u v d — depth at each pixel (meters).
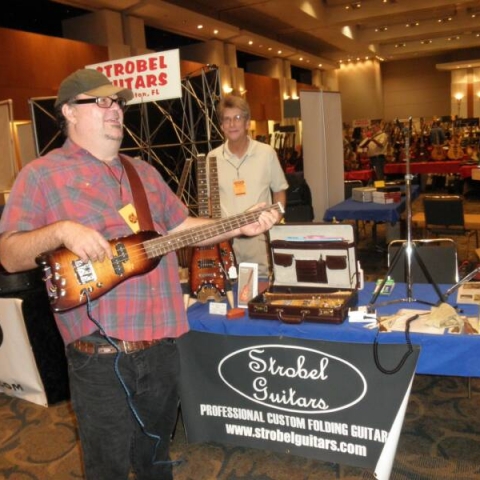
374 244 6.42
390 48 17.33
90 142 1.41
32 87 7.21
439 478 2.02
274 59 14.65
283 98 14.74
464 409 2.55
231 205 2.91
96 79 1.39
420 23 14.32
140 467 1.69
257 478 2.12
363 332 1.89
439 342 1.79
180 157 4.24
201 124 4.09
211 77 3.95
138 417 1.50
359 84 18.64
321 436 2.05
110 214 1.41
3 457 2.44
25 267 1.32
